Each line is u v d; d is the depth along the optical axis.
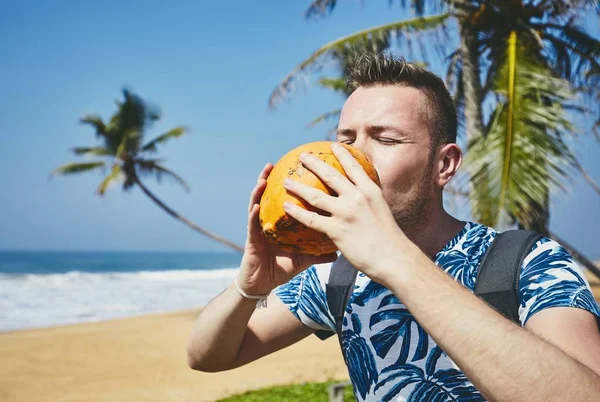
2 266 92.12
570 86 10.52
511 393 1.13
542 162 9.27
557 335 1.35
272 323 2.03
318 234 1.44
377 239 1.23
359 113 1.69
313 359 14.08
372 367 1.75
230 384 11.70
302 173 1.39
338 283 1.89
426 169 1.68
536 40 11.06
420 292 1.19
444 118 1.73
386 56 1.76
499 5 10.98
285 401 9.02
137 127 33.44
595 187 12.82
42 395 11.87
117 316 28.08
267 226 1.49
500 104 10.09
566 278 1.47
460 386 1.61
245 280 1.78
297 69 13.84
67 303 34.22
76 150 33.47
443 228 1.77
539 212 9.58
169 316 26.48
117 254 194.50
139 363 15.13
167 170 34.19
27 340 19.34
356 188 1.29
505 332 1.16
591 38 11.45
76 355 16.50
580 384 1.12
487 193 9.32
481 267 1.63
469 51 11.55
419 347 1.68
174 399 10.88
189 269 93.94
